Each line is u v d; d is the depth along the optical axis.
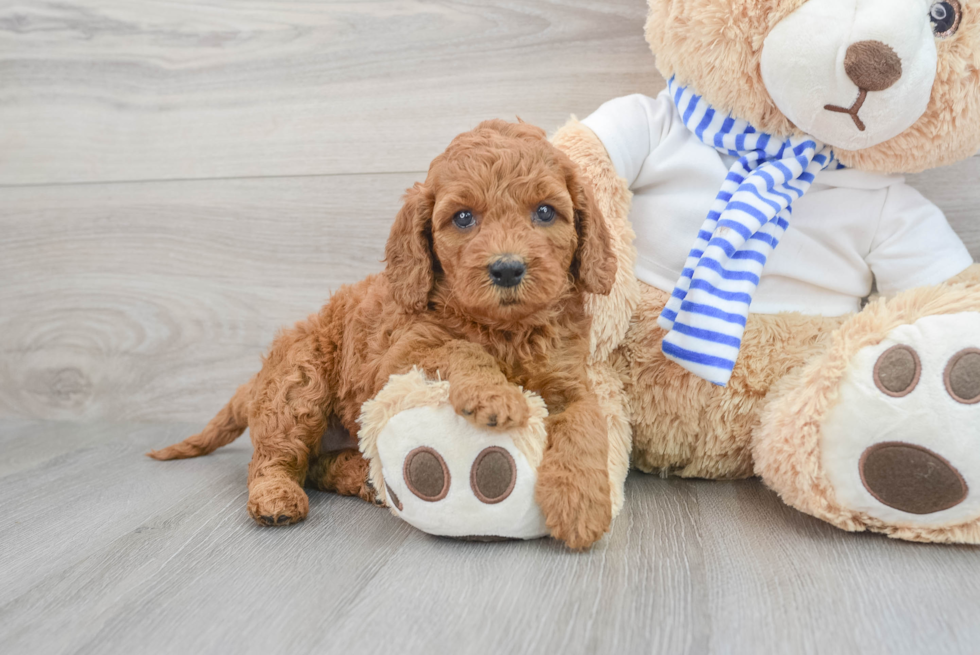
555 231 1.26
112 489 1.68
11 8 2.21
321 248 2.14
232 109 2.14
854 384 1.27
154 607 1.10
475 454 1.22
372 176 2.09
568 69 1.96
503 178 1.22
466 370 1.23
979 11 1.36
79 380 2.34
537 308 1.22
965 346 1.18
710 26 1.44
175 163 2.20
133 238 2.24
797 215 1.60
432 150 2.05
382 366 1.35
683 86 1.63
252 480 1.54
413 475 1.25
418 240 1.31
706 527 1.36
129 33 2.17
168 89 2.17
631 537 1.31
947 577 1.13
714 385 1.54
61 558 1.29
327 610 1.07
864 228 1.61
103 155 2.23
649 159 1.64
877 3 1.30
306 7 2.07
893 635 0.96
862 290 1.65
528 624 1.01
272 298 2.18
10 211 2.30
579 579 1.14
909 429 1.20
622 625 1.00
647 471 1.73
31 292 2.33
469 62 2.00
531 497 1.23
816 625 0.99
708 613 1.03
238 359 2.23
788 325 1.54
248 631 1.02
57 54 2.21
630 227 1.59
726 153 1.63
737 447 1.58
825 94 1.37
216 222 2.19
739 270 1.47
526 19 1.96
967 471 1.17
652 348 1.59
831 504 1.31
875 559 1.20
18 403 2.38
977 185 1.78
